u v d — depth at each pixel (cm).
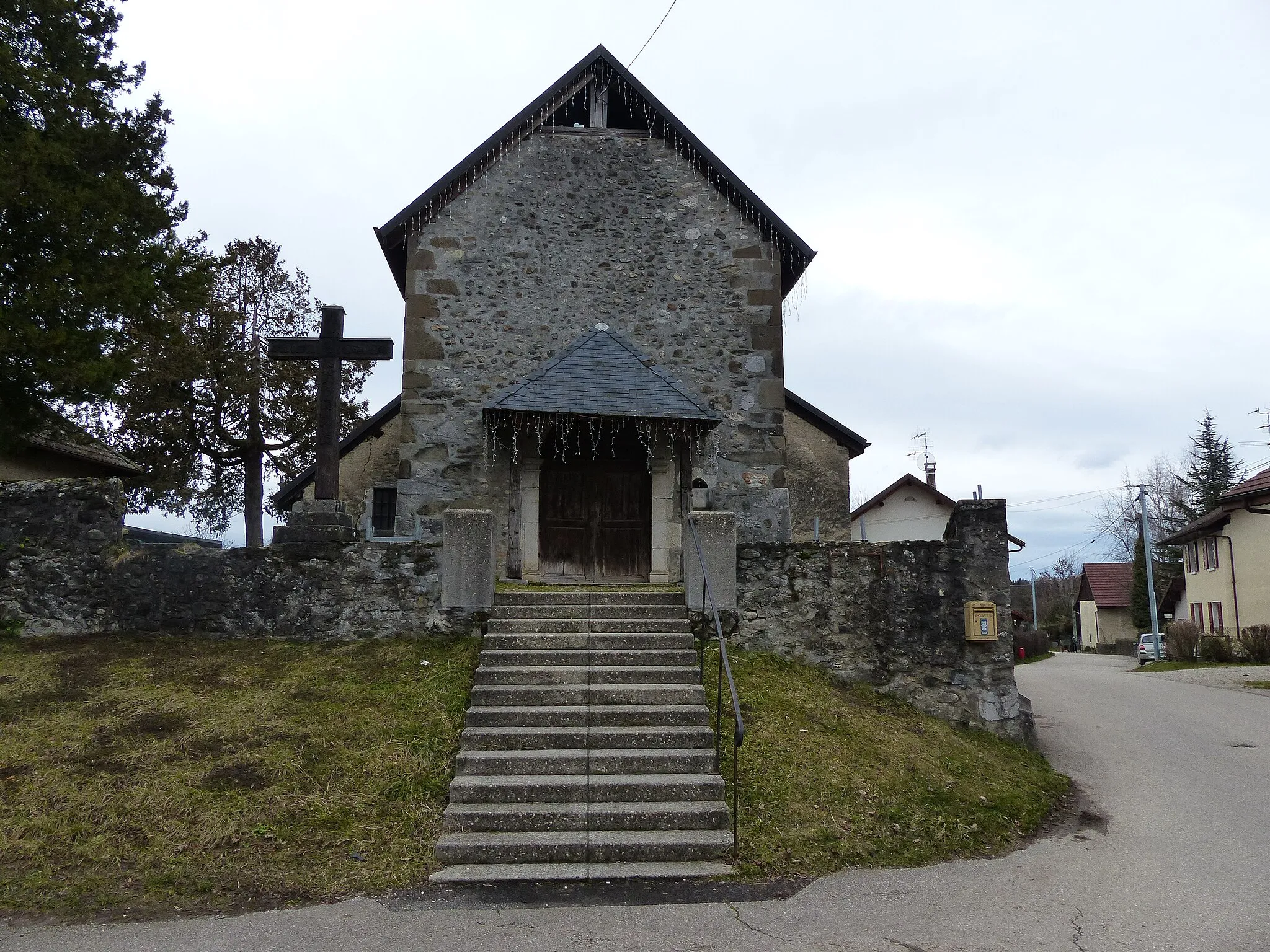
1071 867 602
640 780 655
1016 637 3888
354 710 748
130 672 797
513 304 1229
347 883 546
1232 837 669
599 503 1185
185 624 893
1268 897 539
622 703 745
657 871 569
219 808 608
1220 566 2634
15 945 461
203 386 2492
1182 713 1246
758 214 1275
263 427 2595
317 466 971
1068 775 857
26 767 638
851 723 809
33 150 1026
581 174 1273
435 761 683
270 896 529
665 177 1282
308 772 657
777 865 586
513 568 1148
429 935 474
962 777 755
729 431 1227
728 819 627
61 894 521
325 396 982
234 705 741
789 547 933
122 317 1165
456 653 853
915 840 640
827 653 913
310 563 902
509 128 1254
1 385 1080
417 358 1198
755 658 897
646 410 1096
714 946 462
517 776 663
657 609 878
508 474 1172
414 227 1234
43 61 1164
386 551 905
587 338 1202
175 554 909
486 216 1245
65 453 1534
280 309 2625
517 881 554
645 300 1249
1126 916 509
